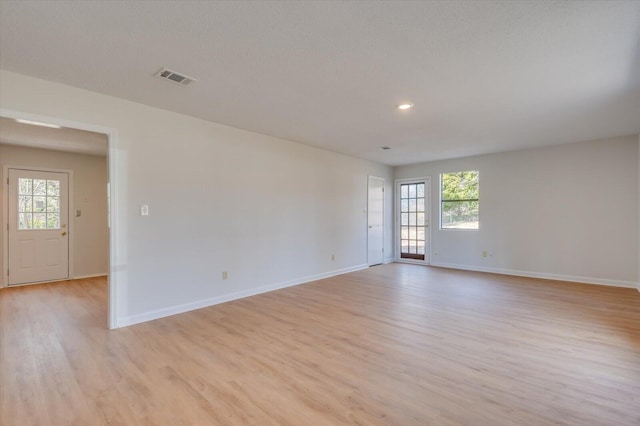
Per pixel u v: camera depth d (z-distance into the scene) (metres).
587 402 2.01
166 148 3.75
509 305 4.09
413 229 7.55
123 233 3.40
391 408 1.97
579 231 5.40
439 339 3.01
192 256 3.98
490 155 6.32
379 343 2.93
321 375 2.37
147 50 2.39
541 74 2.78
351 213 6.54
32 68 2.68
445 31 2.14
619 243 5.07
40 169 5.53
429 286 5.19
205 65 2.63
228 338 3.05
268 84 3.00
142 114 3.55
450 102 3.46
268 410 1.95
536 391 2.13
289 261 5.23
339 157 6.26
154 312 3.62
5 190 5.20
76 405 2.00
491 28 2.10
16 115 2.78
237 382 2.27
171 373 2.40
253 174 4.69
